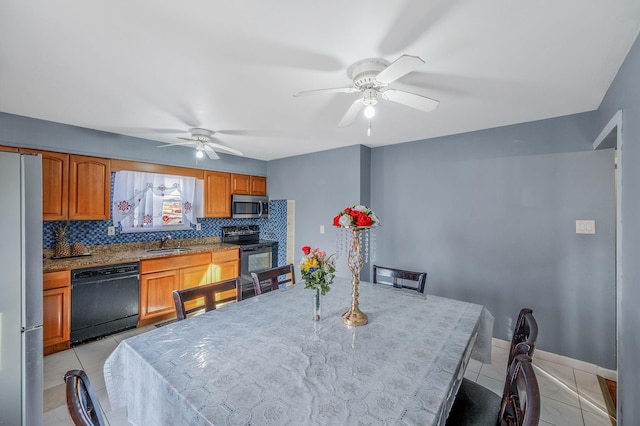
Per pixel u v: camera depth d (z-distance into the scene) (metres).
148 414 1.18
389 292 2.26
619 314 1.73
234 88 2.00
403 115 2.57
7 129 2.49
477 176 3.03
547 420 1.92
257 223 5.18
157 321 3.43
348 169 3.78
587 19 1.27
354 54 1.56
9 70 1.75
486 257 2.98
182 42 1.47
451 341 1.44
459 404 1.39
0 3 1.17
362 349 1.34
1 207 1.59
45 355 2.62
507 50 1.52
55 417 1.89
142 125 2.86
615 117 1.76
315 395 1.01
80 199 2.97
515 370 1.05
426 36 1.40
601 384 2.29
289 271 2.50
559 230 2.59
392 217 3.67
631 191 1.55
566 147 2.56
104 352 2.70
